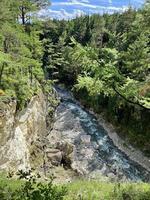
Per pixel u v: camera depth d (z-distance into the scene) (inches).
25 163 1202.6
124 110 1990.7
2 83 1343.5
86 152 1630.2
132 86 404.5
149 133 1743.4
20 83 1441.9
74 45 389.4
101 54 401.7
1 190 335.9
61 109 2418.8
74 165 1386.6
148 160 1616.6
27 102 1473.9
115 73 394.0
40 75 1952.5
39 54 2208.4
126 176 1437.0
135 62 421.4
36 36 2138.3
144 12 436.8
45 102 1900.8
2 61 1337.4
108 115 2169.0
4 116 1171.9
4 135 1142.3
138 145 1758.1
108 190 439.2
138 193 426.3
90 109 2485.2
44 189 264.8
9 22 1809.8
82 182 490.6
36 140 1427.2
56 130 1929.1
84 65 393.4
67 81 3415.4
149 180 1432.1
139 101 415.8
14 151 1161.4
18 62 1589.6
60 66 3474.4
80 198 395.2
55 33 4392.2
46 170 1299.2
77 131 1968.5
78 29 4239.7
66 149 1451.8
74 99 2901.1
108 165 1521.9
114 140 1920.5
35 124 1486.2
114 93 419.2
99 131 2047.2
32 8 2042.3
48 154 1396.4
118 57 410.9
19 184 422.6
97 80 401.4
